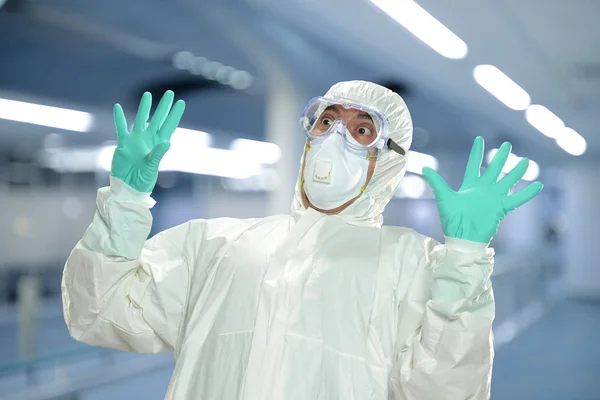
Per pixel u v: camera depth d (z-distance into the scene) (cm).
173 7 518
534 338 833
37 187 1113
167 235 157
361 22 485
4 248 1059
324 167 143
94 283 140
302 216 146
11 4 529
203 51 620
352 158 145
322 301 135
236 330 138
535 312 1045
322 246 142
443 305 122
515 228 1797
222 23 527
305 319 133
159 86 768
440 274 125
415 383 124
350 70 651
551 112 834
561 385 586
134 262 142
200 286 149
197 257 153
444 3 429
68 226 1145
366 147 146
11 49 658
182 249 155
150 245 155
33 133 948
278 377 129
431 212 1596
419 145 1347
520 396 547
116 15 545
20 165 1090
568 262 1505
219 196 1401
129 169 140
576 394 554
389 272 140
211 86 776
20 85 733
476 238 128
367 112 149
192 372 141
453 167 1519
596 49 554
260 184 1366
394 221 1609
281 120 713
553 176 1884
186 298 152
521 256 1054
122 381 518
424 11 447
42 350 564
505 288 809
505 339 780
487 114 867
